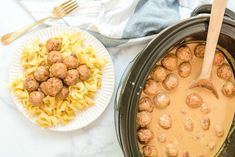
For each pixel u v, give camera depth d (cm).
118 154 109
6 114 106
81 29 108
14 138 106
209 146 107
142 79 94
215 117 108
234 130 108
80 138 108
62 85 103
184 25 96
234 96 108
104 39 109
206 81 104
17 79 103
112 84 106
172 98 104
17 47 107
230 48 104
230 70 108
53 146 107
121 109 93
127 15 108
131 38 108
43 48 105
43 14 107
